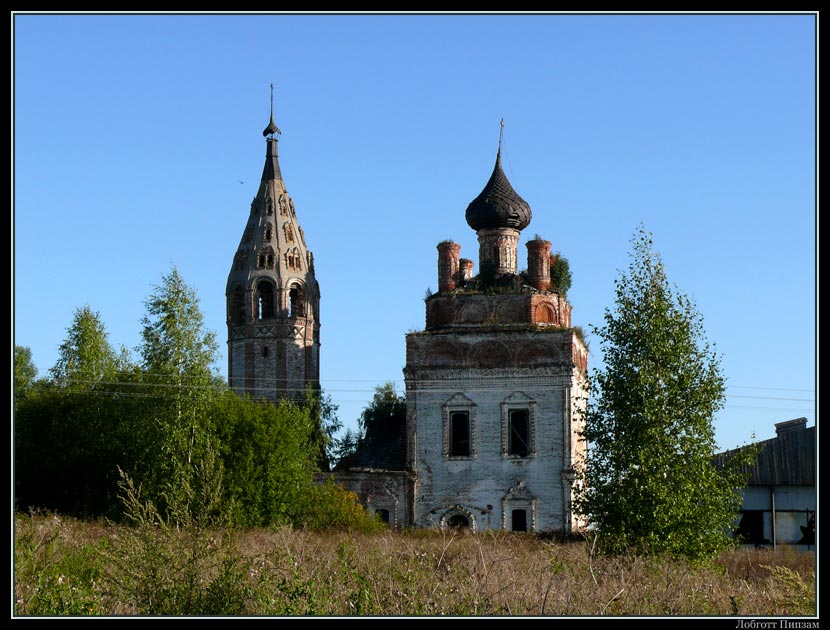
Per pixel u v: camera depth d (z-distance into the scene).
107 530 31.48
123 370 66.06
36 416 57.69
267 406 52.28
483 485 54.56
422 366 55.91
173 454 47.56
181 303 56.50
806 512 47.38
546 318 58.31
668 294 33.25
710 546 31.14
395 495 55.06
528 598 18.69
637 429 32.16
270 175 74.00
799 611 18.97
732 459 32.41
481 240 61.34
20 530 25.05
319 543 32.84
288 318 71.12
